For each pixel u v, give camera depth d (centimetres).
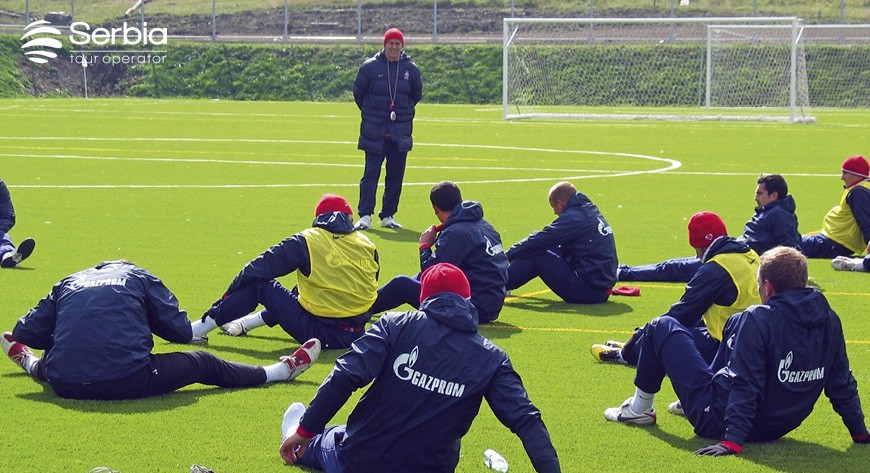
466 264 1162
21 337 902
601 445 825
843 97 5809
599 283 1305
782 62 5659
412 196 2333
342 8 7525
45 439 811
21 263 1520
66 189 2331
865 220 1581
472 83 6303
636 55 5875
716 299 896
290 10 7556
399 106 1878
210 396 923
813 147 3428
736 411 780
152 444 805
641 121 4666
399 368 655
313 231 1062
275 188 2402
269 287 1065
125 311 889
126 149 3209
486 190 2412
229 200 2203
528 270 1311
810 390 794
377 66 1866
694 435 848
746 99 5625
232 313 1077
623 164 2958
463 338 658
